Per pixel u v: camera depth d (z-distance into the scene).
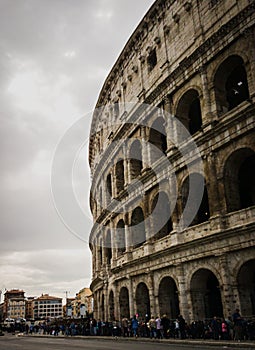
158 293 47.03
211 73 43.28
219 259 38.06
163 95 49.97
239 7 41.47
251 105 37.09
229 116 40.16
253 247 35.50
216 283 45.62
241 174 47.22
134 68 59.81
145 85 56.12
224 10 43.25
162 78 51.66
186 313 41.62
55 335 71.19
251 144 37.56
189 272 41.94
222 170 39.94
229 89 49.47
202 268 40.22
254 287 38.38
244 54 39.69
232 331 34.62
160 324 41.81
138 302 52.06
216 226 38.81
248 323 33.56
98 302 74.81
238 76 47.88
